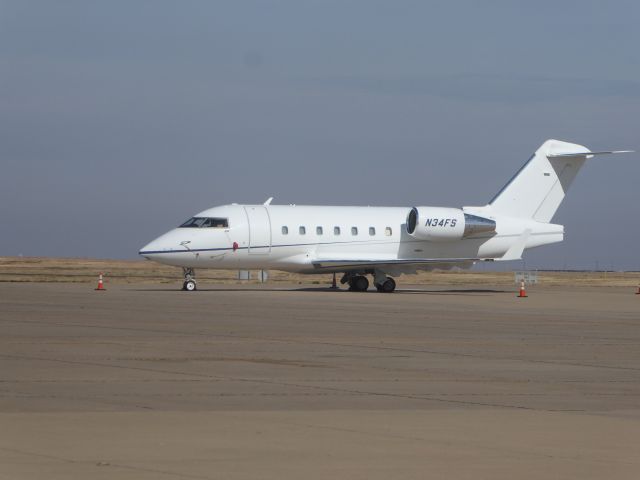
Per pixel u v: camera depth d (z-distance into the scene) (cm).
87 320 6200
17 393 3212
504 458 2342
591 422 2880
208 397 3216
